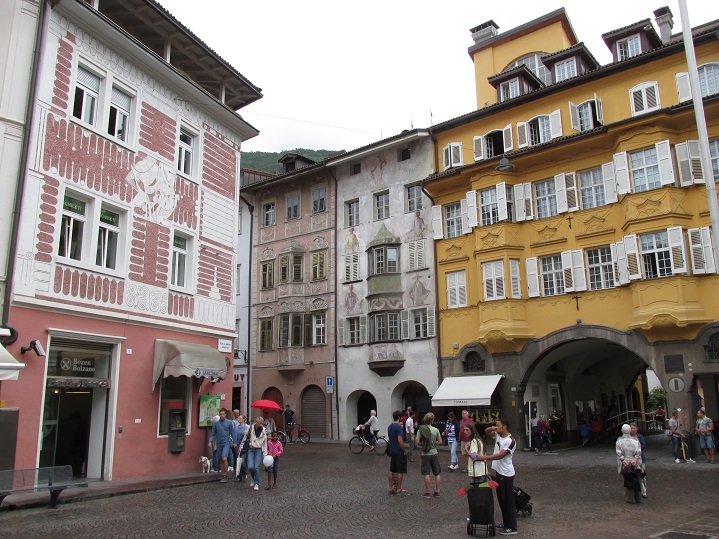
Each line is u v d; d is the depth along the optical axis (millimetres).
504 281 27797
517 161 28594
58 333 15586
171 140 20484
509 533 9961
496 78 31969
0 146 14820
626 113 26500
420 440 14594
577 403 33125
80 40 17156
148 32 20594
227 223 23000
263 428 15961
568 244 26969
